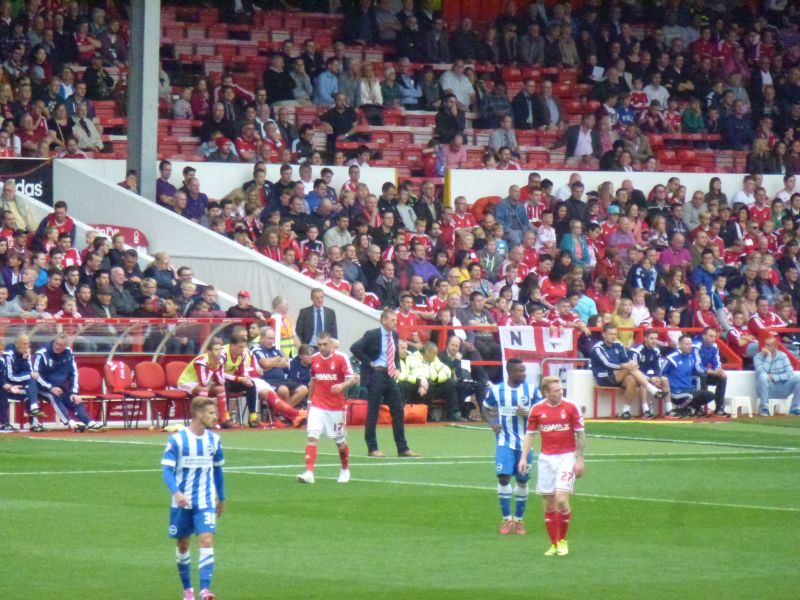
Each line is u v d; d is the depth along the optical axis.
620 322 86.00
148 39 85.56
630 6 116.94
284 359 74.50
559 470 37.25
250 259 82.62
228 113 94.81
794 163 110.56
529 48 112.12
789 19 122.12
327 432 51.00
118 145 94.25
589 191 101.38
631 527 41.97
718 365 84.69
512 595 31.91
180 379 71.06
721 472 56.19
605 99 109.94
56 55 94.38
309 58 102.81
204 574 30.58
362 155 96.69
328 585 32.94
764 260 97.50
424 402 77.00
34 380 68.62
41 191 85.56
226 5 107.50
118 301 75.19
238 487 49.78
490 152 101.56
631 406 82.56
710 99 113.38
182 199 86.44
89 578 33.50
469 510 44.91
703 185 105.06
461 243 90.56
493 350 80.69
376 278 85.75
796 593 32.41
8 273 74.75
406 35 108.56
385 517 43.31
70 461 56.34
